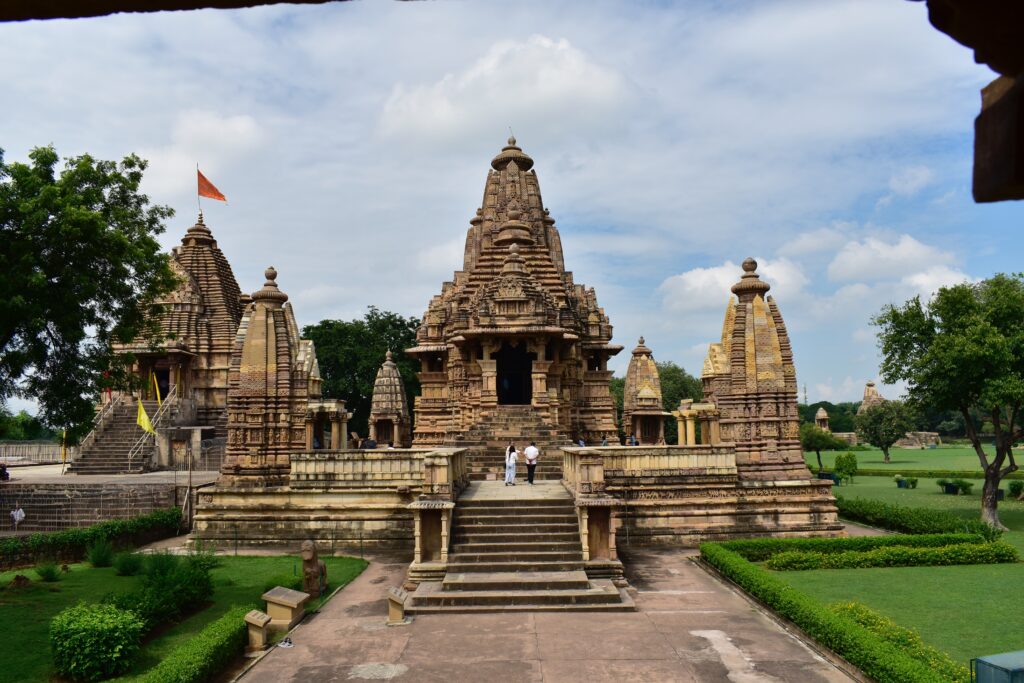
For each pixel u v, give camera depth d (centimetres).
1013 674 1131
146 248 2639
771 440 3144
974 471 6612
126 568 2414
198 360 6191
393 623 1931
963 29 388
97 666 1513
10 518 3491
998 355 3189
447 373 4697
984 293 3438
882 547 2645
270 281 3372
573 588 2130
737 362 3209
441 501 2347
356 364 7994
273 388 3228
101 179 2644
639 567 2612
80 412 2564
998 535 2753
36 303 2259
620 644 1747
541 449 3544
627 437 5931
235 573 2506
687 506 3030
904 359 3566
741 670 1571
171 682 1342
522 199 5022
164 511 3406
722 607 2069
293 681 1540
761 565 2589
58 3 421
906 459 9350
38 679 1502
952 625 1817
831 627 1633
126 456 5162
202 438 5788
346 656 1686
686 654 1673
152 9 432
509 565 2259
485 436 3606
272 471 3184
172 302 6138
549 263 4394
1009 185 378
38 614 1914
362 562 2736
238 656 1688
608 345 4784
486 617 1984
